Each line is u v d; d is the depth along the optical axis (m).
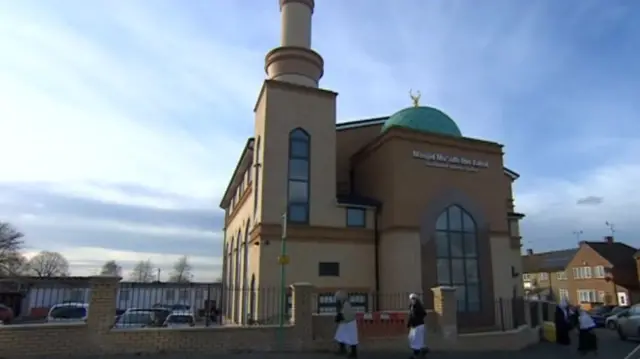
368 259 18.70
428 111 22.19
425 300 17.78
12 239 58.22
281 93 18.88
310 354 11.59
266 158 18.03
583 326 15.27
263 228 17.33
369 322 12.95
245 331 11.56
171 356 10.66
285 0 22.86
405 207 18.47
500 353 14.22
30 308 28.00
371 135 24.08
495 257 19.89
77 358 10.09
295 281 17.19
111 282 10.84
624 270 50.44
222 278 36.38
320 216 18.36
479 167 20.55
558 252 66.06
